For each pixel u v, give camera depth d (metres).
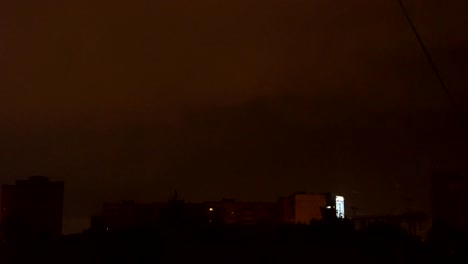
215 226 37.03
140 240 31.41
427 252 31.30
